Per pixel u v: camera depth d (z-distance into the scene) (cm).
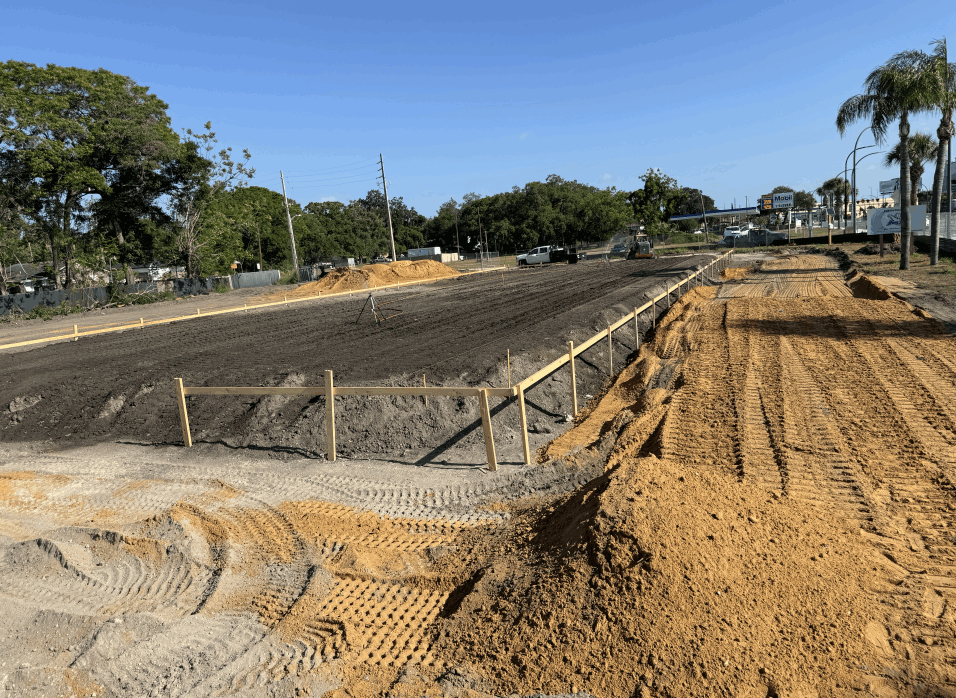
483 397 890
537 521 712
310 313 2861
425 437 1065
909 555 615
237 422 1179
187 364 1628
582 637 485
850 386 1190
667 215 9469
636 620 482
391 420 1111
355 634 546
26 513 855
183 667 512
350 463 984
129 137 4562
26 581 663
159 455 1079
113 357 1853
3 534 781
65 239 4516
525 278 4231
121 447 1136
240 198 7794
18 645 541
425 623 562
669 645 461
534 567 590
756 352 1528
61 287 4703
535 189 10906
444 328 2045
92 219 4825
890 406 1059
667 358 1586
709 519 592
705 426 1008
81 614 580
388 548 702
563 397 1291
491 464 905
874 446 894
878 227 5150
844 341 1595
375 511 800
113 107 4678
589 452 930
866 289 2606
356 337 1972
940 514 694
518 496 810
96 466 1040
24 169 4159
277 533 751
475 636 521
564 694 441
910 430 945
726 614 488
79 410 1327
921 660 462
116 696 480
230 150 5372
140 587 649
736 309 2255
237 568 676
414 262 5078
